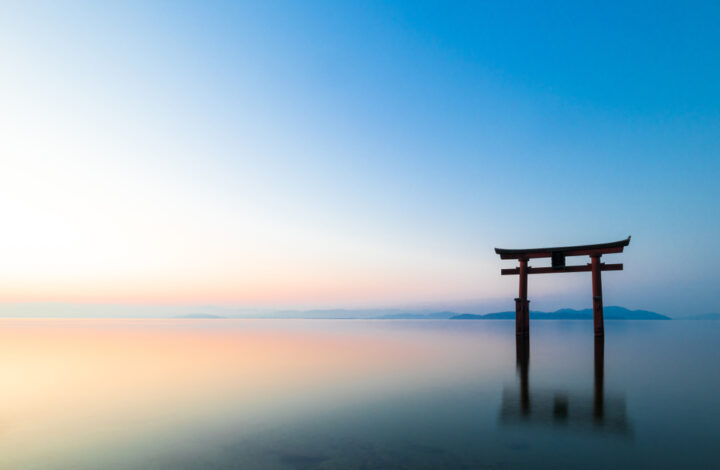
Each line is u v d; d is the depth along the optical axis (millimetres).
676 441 6312
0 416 7930
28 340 26250
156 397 9445
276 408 8422
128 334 33062
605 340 26172
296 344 23203
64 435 6785
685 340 26391
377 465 5418
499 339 26891
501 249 25312
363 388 10328
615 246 22156
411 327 51938
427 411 8141
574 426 7074
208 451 6000
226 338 28172
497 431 6832
